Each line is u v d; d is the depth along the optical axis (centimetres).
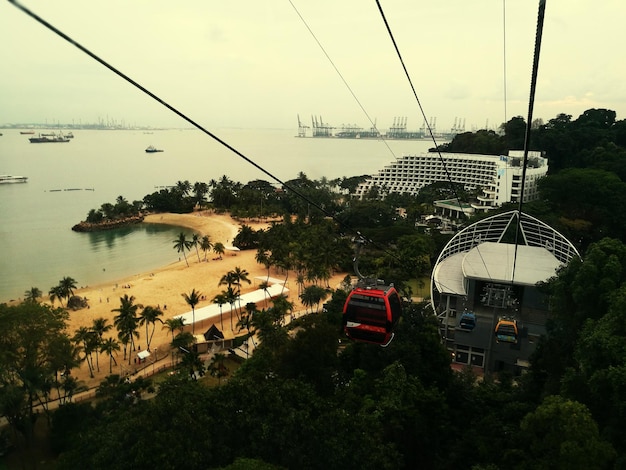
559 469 2642
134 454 2869
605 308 4206
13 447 4719
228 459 3058
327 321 6309
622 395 2822
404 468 3509
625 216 10781
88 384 6194
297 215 19000
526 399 4141
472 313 6059
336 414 3166
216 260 13262
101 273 12456
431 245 11438
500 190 15525
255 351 5881
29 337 4828
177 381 4462
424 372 4588
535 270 6512
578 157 15538
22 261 13450
